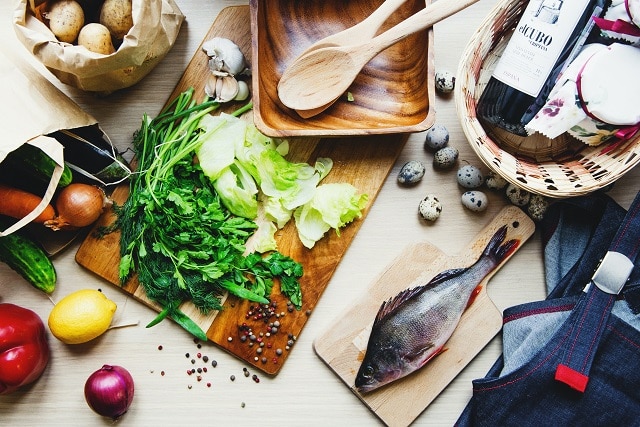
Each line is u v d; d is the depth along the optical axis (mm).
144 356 1071
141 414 1067
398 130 983
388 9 996
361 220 1064
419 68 1035
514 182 962
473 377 1062
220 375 1069
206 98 1067
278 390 1065
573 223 1068
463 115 971
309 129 1013
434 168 1081
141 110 1092
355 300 1060
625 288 998
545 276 1065
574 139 1036
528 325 1021
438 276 1033
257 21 993
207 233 1024
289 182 1041
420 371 1052
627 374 991
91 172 1043
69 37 978
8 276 1079
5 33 1092
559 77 967
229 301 1060
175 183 1044
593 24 954
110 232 1060
